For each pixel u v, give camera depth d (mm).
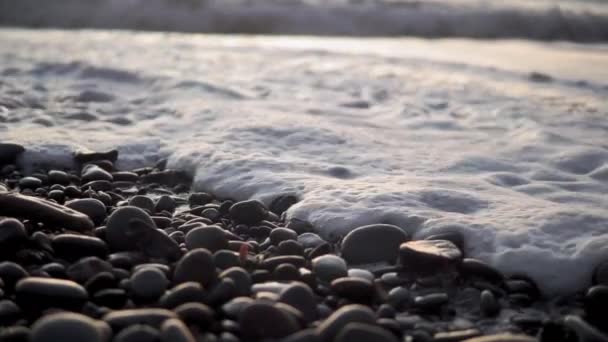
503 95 1800
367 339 678
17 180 1147
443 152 1282
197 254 809
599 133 1398
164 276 803
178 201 1105
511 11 6109
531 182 1134
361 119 1523
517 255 879
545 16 5957
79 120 1480
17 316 756
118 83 1956
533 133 1372
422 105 1708
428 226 942
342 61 2523
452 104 1720
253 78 2070
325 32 5941
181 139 1329
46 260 853
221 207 1041
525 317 815
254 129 1355
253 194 1085
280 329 717
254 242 937
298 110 1577
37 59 2326
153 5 6035
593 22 5867
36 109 1564
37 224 914
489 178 1140
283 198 1045
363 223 965
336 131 1367
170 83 1873
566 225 935
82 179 1157
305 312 770
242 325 721
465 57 2783
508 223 941
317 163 1185
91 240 863
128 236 885
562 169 1197
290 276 836
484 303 821
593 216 953
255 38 3908
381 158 1232
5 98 1617
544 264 869
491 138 1382
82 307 771
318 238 939
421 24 6070
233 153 1227
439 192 1040
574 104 1673
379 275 876
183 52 2713
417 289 852
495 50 3193
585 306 826
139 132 1387
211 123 1426
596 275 851
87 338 672
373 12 6129
